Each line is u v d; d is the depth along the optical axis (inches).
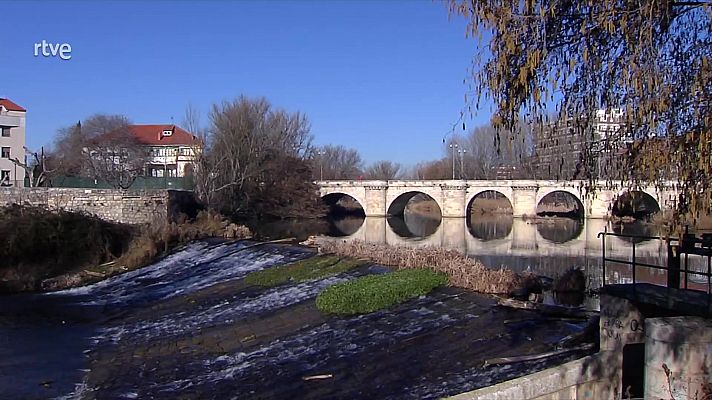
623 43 298.5
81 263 1446.9
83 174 3302.2
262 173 2795.3
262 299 971.9
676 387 339.6
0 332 912.3
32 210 1529.3
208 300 1039.6
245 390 590.2
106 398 605.0
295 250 1323.8
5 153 3154.5
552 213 3863.2
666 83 295.3
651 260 1501.0
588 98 331.9
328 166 5275.6
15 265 1362.0
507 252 1801.2
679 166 299.1
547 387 379.2
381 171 5541.3
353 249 1186.6
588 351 524.4
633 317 443.5
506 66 303.1
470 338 617.3
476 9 304.8
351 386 557.6
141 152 3612.2
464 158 4200.3
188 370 680.4
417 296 794.2
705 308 377.4
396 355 611.8
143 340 840.3
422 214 4320.9
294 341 725.3
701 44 305.3
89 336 889.5
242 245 1481.3
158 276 1331.2
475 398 358.6
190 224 1781.5
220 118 2687.0
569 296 852.0
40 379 680.4
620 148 347.3
